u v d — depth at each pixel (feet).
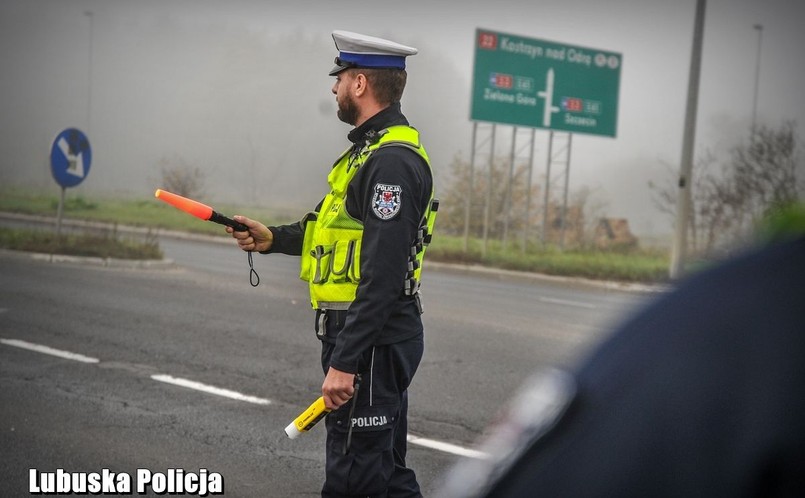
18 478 15.90
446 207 97.50
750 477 2.47
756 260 2.69
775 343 2.53
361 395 11.10
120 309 33.63
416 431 19.31
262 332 30.01
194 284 42.50
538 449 2.77
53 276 42.47
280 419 19.99
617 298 50.11
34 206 105.81
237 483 16.10
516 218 95.76
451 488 3.11
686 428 2.54
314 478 16.49
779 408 2.48
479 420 20.24
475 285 54.49
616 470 2.59
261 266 55.26
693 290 2.72
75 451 17.39
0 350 25.76
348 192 11.10
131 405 20.65
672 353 2.63
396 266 10.61
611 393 2.68
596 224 92.27
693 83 56.29
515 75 72.23
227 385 22.74
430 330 32.55
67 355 25.43
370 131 11.29
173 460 17.12
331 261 11.27
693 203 66.95
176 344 27.48
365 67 11.31
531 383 3.10
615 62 75.20
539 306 42.96
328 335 11.40
